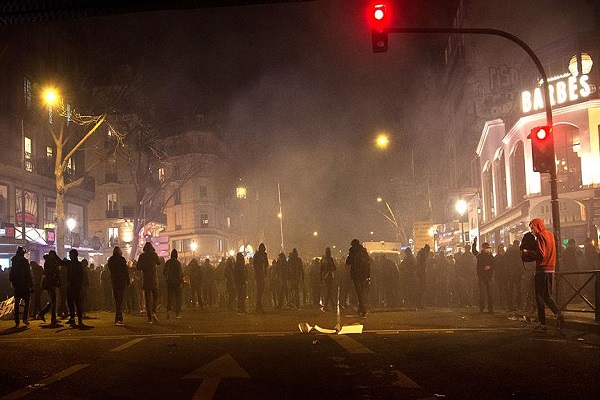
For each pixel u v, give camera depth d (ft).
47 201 132.46
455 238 145.28
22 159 110.52
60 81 98.68
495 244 127.65
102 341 40.19
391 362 29.30
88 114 105.09
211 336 41.70
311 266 75.97
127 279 52.70
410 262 71.20
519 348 33.37
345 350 33.53
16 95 120.16
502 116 120.67
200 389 23.90
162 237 157.28
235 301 82.33
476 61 134.72
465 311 62.44
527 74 109.50
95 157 180.04
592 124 91.61
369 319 53.16
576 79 93.15
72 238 142.92
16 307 52.80
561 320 41.55
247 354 32.86
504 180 118.93
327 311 66.08
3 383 25.80
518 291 60.39
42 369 29.32
